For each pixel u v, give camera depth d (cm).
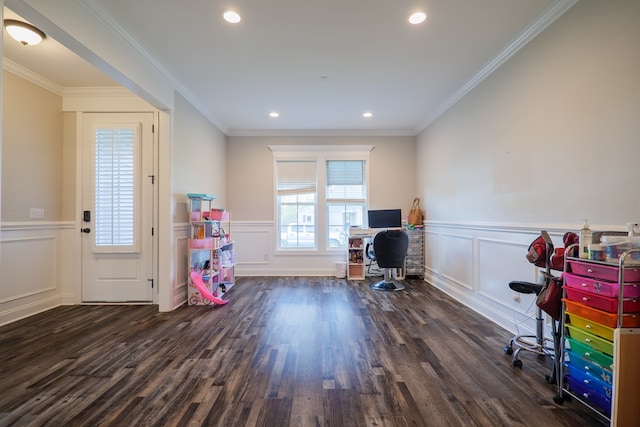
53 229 359
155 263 371
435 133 461
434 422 158
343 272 527
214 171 490
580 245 175
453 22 244
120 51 256
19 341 261
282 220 557
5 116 309
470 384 193
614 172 186
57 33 203
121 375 205
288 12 231
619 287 145
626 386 144
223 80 348
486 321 309
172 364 221
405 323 304
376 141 554
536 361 223
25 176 327
